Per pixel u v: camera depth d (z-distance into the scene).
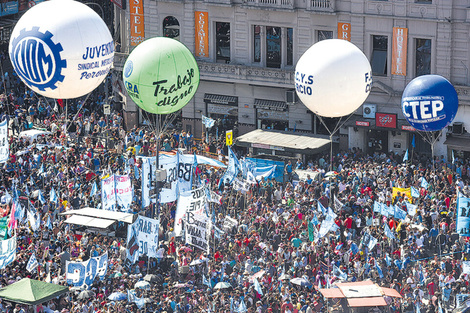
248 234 75.62
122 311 62.44
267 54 109.62
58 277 67.19
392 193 84.62
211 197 77.31
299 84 75.38
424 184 85.00
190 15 112.19
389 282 67.81
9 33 139.12
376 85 102.19
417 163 96.44
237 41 110.50
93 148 101.31
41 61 72.94
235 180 82.94
